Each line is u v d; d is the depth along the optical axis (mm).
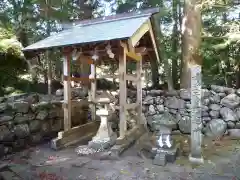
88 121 4879
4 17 5312
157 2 5805
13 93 4602
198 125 2865
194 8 4762
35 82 5621
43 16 5656
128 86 5785
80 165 2801
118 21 3875
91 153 3189
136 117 4539
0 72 4727
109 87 6012
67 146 3602
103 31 3438
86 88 5195
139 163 2883
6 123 3234
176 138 4238
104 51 3574
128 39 2811
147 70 6887
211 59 5684
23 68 5195
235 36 4566
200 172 2568
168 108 4836
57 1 5574
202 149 3465
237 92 4535
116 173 2564
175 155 3018
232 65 5805
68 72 3689
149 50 4367
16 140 3389
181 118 4637
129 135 3707
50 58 5605
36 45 3447
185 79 4926
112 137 3580
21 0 5535
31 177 2469
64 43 3189
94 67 4352
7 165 2795
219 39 5109
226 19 5508
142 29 3525
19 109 3486
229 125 4332
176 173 2553
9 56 4656
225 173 2531
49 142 3885
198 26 4828
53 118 4180
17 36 5449
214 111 4520
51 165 2814
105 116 3566
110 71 6137
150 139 3984
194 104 2875
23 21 5551
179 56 5727
